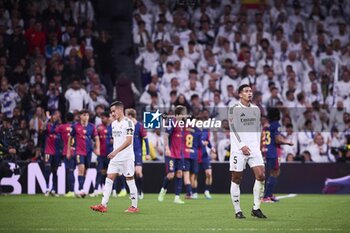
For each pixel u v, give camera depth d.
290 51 90.06
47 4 92.88
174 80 82.88
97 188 66.56
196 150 63.41
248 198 64.06
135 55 92.75
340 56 92.25
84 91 79.94
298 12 97.38
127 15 98.38
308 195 70.00
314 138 78.69
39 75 79.94
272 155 58.47
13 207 51.69
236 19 95.69
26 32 86.50
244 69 86.25
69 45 86.75
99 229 36.97
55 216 44.47
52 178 66.75
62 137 66.56
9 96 79.44
